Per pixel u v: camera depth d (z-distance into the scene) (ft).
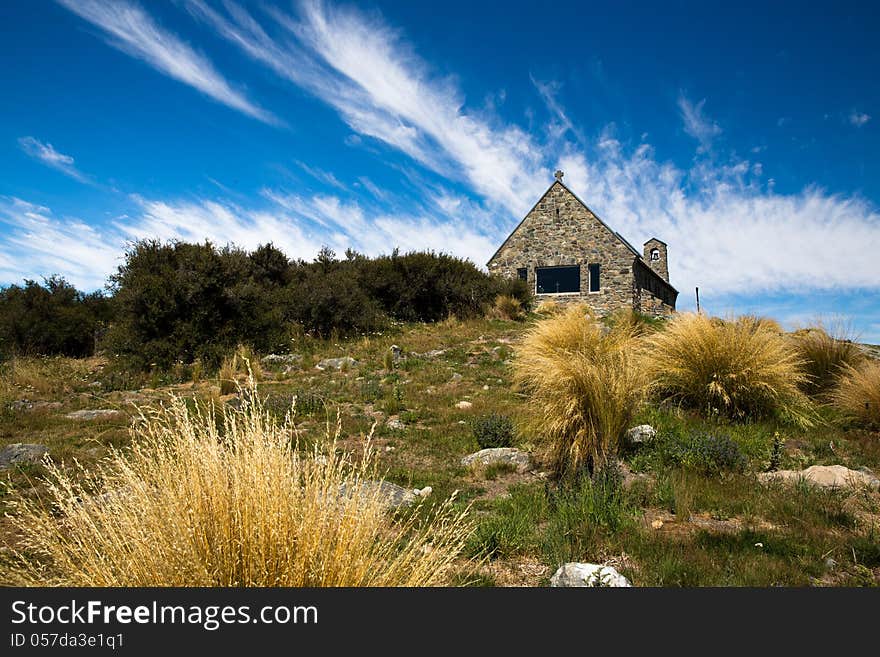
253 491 7.33
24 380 37.88
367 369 40.45
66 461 18.58
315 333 56.39
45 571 8.64
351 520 7.75
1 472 17.44
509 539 12.32
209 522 7.33
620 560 11.60
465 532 12.05
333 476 8.25
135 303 43.57
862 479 16.17
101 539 7.46
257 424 8.23
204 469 7.50
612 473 15.39
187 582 7.02
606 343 28.81
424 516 13.29
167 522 7.27
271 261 71.72
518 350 31.30
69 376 42.14
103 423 25.39
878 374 23.24
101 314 61.41
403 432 24.13
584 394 18.31
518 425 21.54
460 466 19.39
